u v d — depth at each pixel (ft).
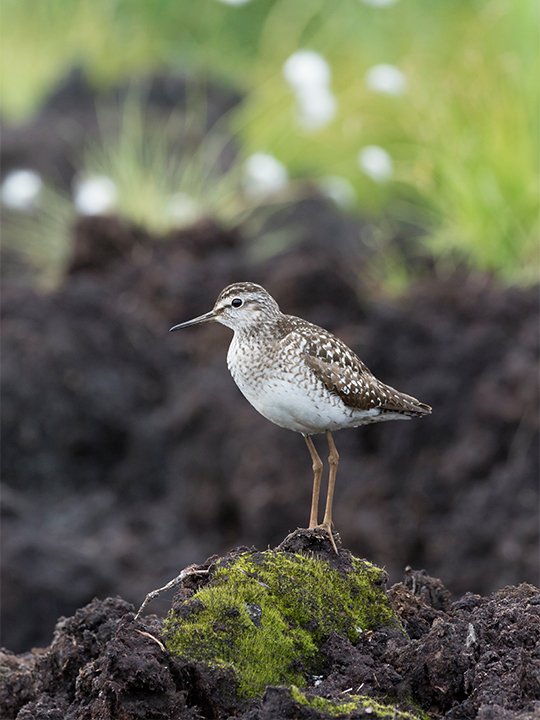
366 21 69.31
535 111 56.80
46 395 49.80
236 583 23.49
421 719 21.85
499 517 45.29
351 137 61.93
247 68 76.79
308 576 23.94
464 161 56.29
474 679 22.08
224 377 50.52
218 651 22.52
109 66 76.38
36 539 45.68
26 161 67.97
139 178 62.90
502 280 54.19
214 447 49.08
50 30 82.99
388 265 57.72
